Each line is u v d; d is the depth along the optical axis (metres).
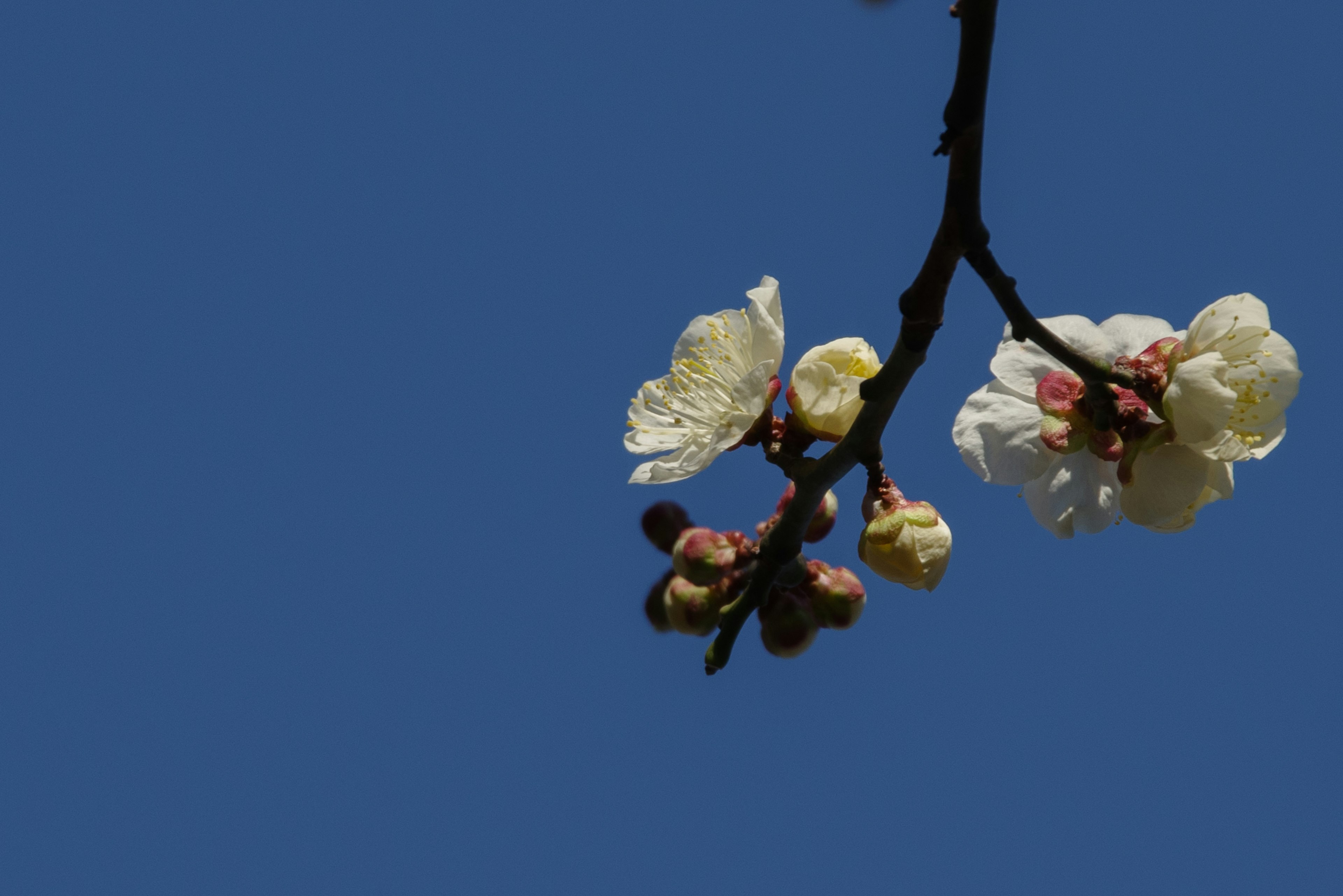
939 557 0.73
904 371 0.72
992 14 0.69
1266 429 0.72
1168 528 0.73
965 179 0.70
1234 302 0.72
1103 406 0.72
